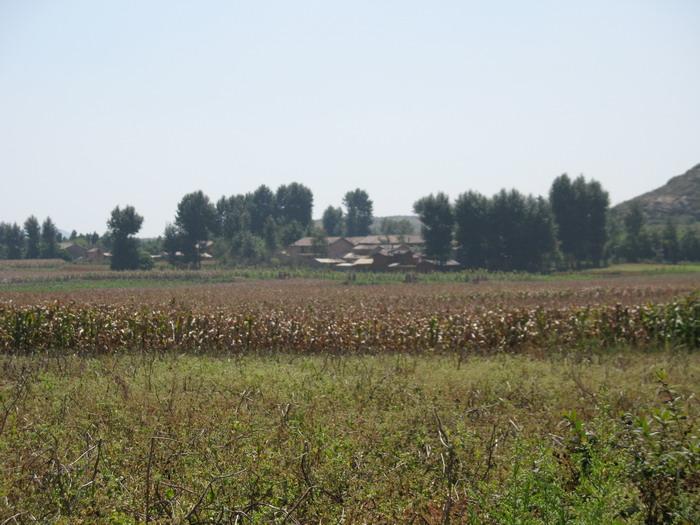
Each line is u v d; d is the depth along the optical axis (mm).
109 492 8156
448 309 30188
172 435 10414
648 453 8023
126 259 122125
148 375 16156
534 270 117688
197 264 133750
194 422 11047
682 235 141875
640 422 8797
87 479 8492
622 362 20562
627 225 149500
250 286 77875
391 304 40094
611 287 63312
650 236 138125
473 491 7988
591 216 125750
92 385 14953
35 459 9164
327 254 154375
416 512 7895
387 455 9766
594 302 40719
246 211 171875
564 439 9148
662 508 7527
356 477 8672
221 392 14047
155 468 9016
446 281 90875
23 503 7895
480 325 26750
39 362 19797
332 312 30703
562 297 50031
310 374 16656
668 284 70812
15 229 168250
